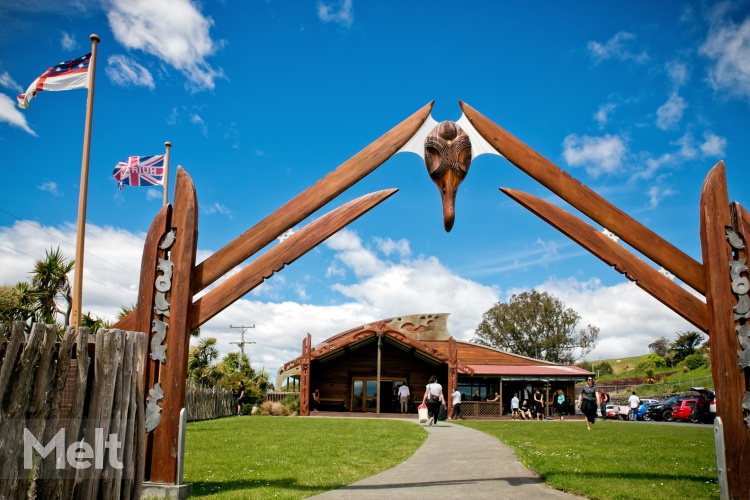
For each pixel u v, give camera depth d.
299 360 35.34
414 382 38.69
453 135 8.71
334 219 8.48
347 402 38.12
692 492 7.60
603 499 7.22
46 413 5.25
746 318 7.70
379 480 8.75
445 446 13.65
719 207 7.96
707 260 7.94
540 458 10.71
